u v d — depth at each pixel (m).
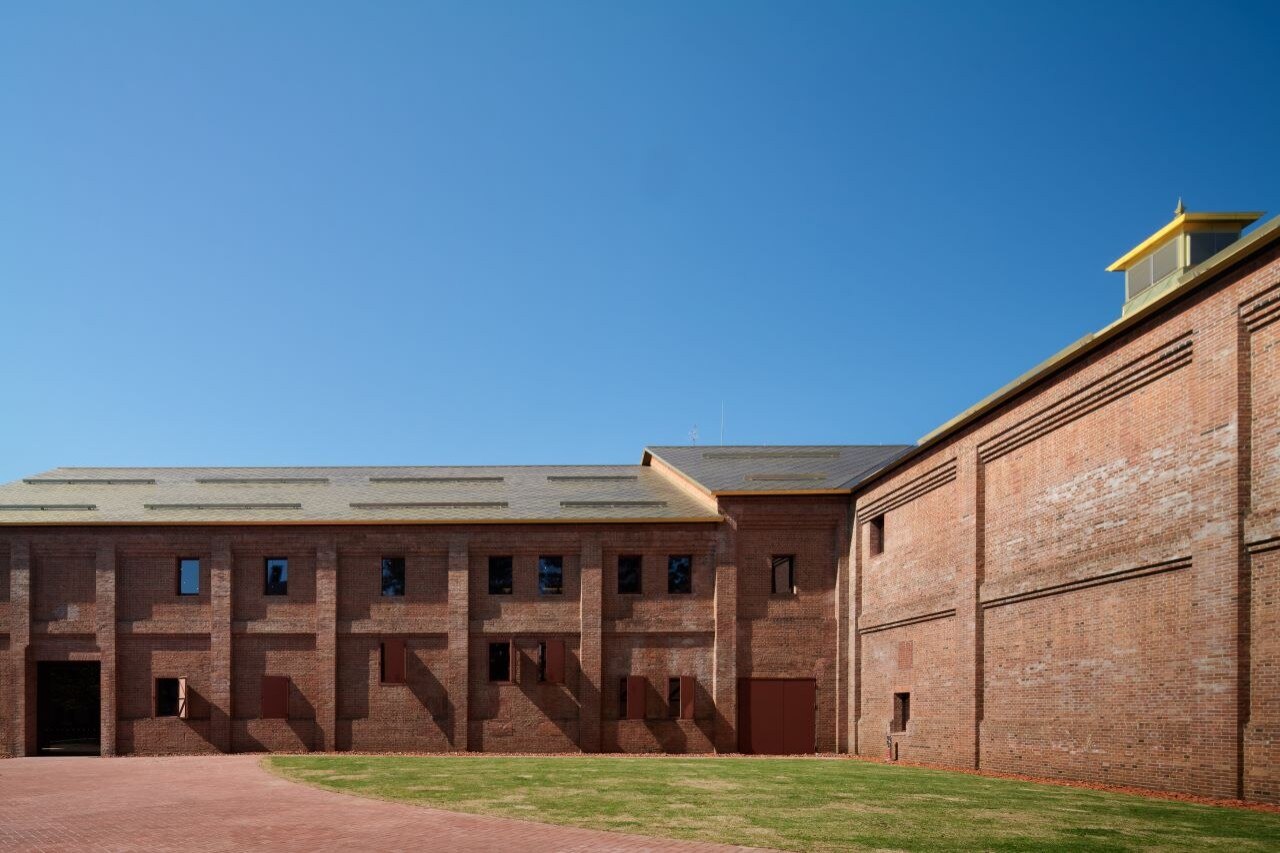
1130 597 20.09
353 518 35.97
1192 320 18.45
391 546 36.00
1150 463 19.67
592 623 35.47
